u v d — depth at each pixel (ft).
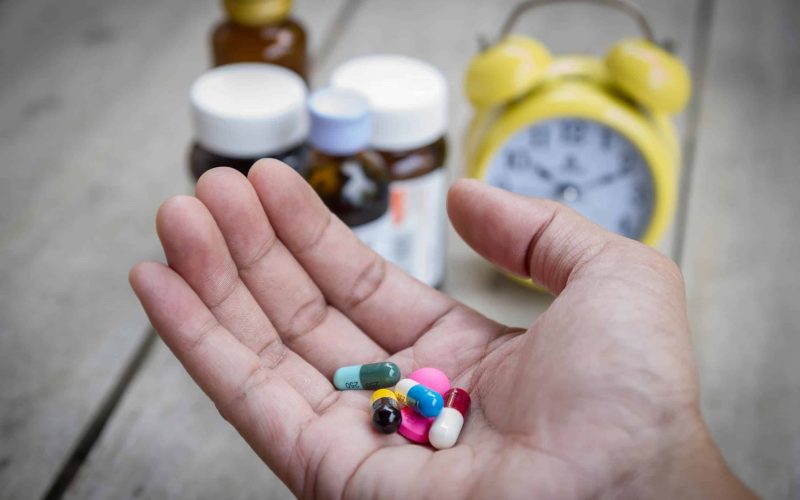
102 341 1.41
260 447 1.04
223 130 1.35
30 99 1.82
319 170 1.33
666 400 0.97
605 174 1.47
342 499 1.01
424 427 1.07
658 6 2.09
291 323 1.16
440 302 1.19
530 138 1.45
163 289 1.02
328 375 1.17
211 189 1.08
